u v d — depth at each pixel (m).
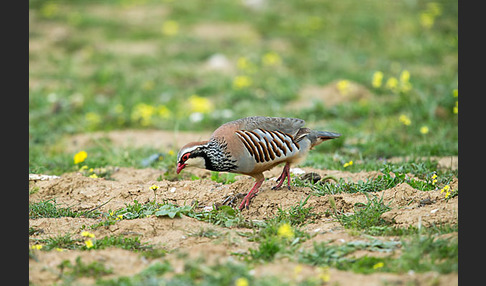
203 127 17.06
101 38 26.72
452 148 13.48
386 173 11.14
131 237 9.05
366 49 24.31
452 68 21.06
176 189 11.07
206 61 23.84
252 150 9.74
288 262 7.78
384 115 16.67
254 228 9.19
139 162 13.49
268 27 27.25
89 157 13.98
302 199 10.02
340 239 8.46
